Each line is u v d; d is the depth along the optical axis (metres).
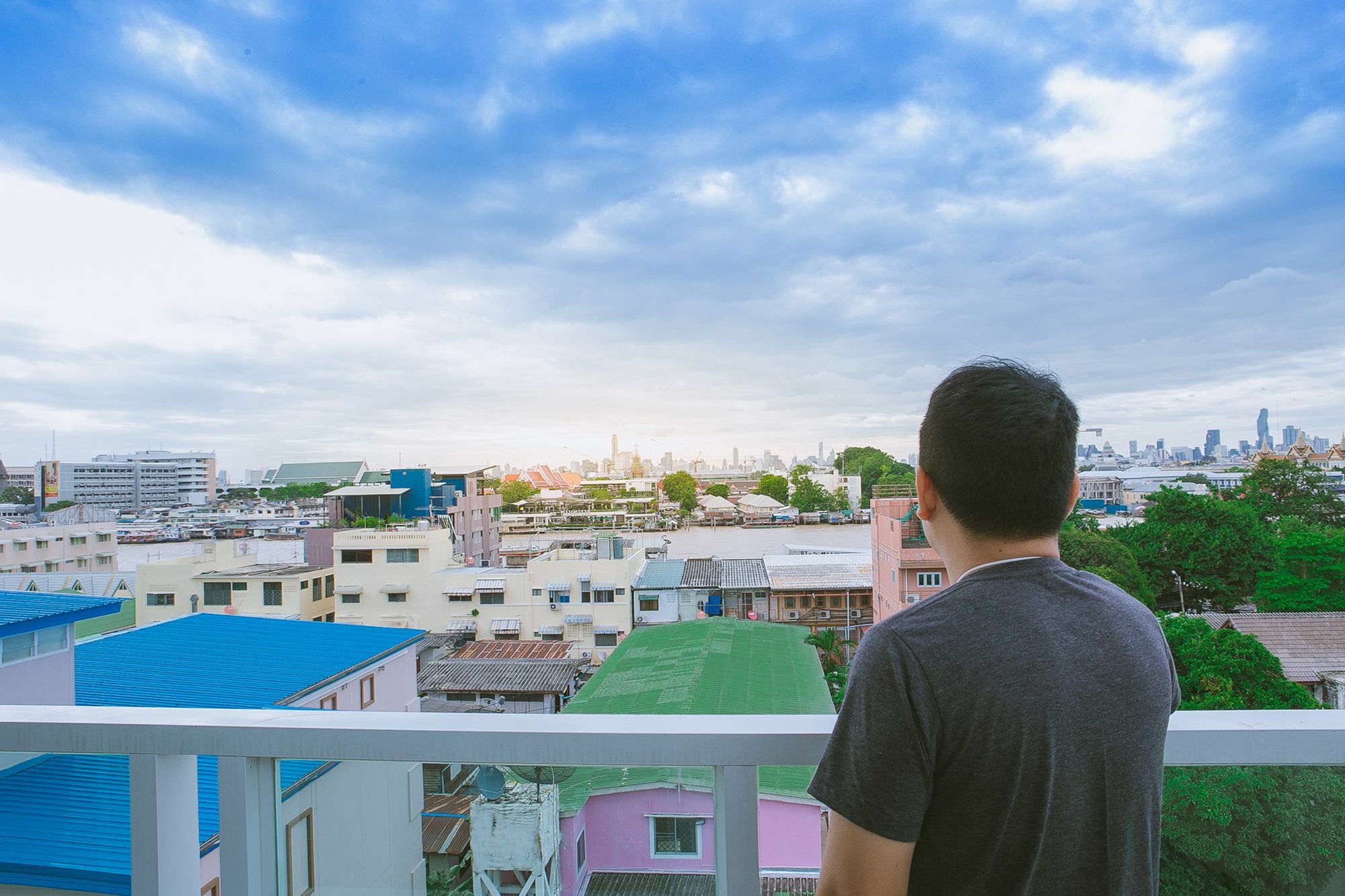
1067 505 0.87
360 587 27.30
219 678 9.30
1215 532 21.91
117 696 8.64
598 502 89.31
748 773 1.01
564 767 1.06
